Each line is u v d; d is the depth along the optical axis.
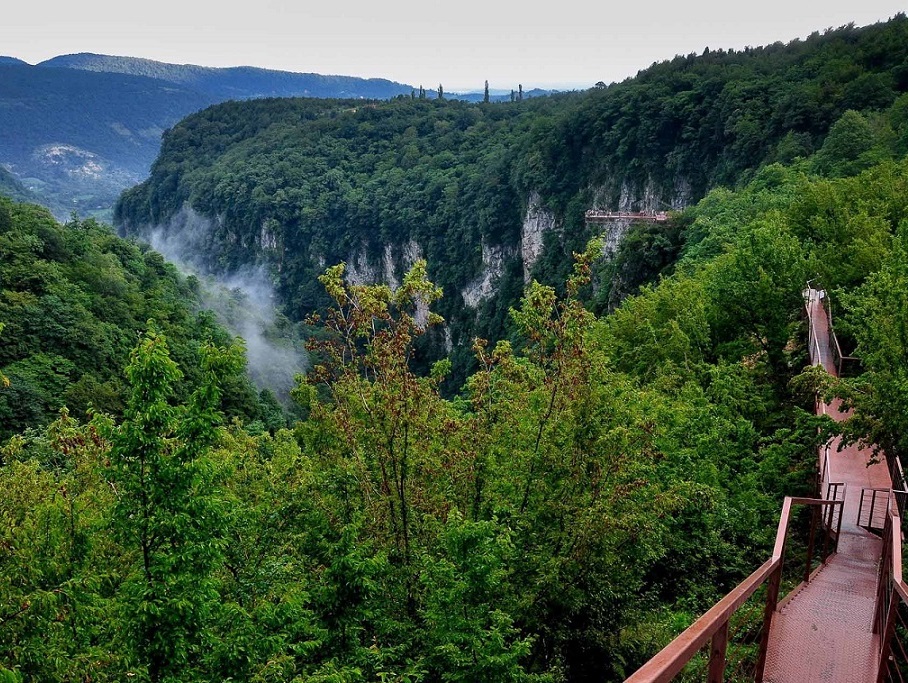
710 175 105.94
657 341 24.16
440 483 11.55
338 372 11.49
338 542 8.79
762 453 16.03
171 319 65.62
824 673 7.39
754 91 99.56
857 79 82.94
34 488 10.95
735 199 59.62
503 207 135.25
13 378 40.59
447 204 150.00
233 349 7.77
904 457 15.96
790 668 7.51
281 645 7.27
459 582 8.20
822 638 8.23
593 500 10.55
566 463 10.91
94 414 7.43
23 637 6.76
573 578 10.53
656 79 123.00
